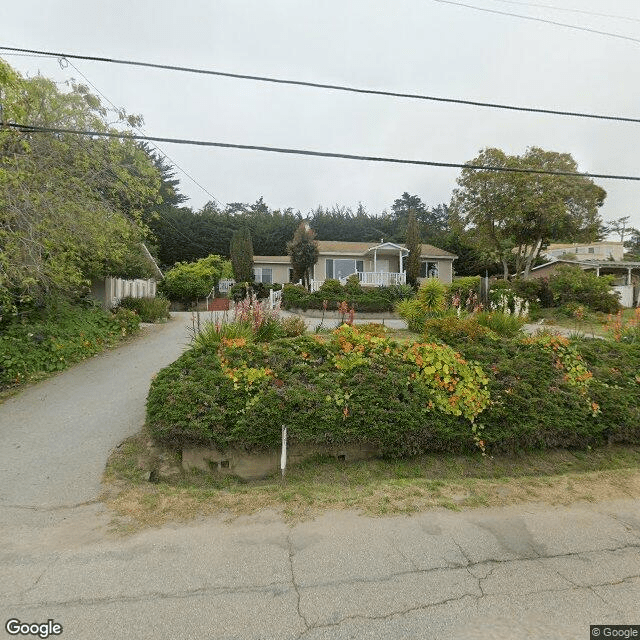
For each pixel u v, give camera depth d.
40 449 4.39
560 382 4.92
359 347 4.84
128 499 3.49
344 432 4.21
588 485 3.94
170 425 4.06
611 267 26.00
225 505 3.42
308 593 2.39
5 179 6.48
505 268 28.34
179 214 36.53
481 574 2.58
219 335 5.51
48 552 2.75
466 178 25.23
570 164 22.77
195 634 2.08
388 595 2.38
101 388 6.40
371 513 3.31
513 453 4.62
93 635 2.07
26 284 7.02
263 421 4.11
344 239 44.84
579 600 2.37
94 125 8.58
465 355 5.05
